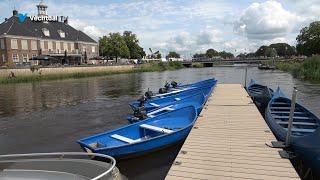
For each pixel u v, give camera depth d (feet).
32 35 207.82
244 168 22.30
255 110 42.93
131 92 99.55
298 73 148.15
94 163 19.77
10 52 194.49
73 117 59.21
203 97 51.29
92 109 67.82
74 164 20.08
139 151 30.78
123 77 177.58
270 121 37.24
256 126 33.86
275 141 28.04
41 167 20.49
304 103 68.54
